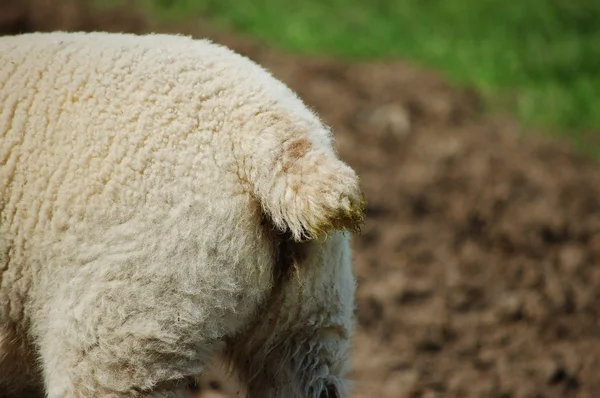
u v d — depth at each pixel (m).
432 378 16.86
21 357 9.62
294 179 9.10
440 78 30.33
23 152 9.14
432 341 18.05
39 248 9.05
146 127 9.19
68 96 9.34
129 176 9.03
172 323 9.09
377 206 22.75
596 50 32.34
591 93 29.98
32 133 9.20
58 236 9.01
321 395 10.52
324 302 10.27
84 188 9.01
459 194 23.66
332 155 9.45
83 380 9.05
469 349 17.94
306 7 33.75
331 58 30.69
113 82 9.41
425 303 19.27
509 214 22.92
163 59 9.64
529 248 21.56
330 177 9.12
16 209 9.09
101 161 9.06
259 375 10.49
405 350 17.72
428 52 31.84
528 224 22.48
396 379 16.70
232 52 10.27
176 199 9.04
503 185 24.14
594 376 17.17
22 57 9.64
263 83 9.70
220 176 9.17
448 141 26.17
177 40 10.22
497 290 19.86
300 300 10.06
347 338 10.82
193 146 9.20
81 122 9.20
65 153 9.10
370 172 24.20
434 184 23.97
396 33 32.81
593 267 21.03
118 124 9.19
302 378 10.43
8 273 9.16
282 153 9.22
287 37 31.41
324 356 10.54
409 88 29.19
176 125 9.23
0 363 9.53
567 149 27.05
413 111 27.84
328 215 9.08
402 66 30.91
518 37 33.22
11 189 9.11
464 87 29.91
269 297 9.94
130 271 8.92
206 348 9.48
